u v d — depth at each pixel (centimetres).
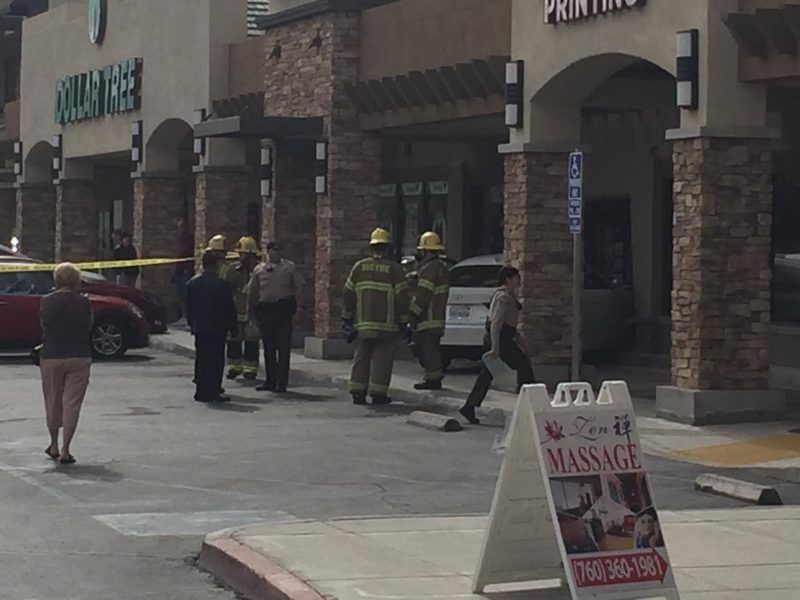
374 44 2494
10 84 4866
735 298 1731
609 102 2228
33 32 4059
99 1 3547
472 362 2483
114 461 1510
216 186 3003
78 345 1492
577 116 2042
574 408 849
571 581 820
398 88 2383
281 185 2764
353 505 1284
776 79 1677
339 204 2561
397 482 1402
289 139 2709
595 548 830
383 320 2000
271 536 1083
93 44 3622
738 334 1736
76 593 975
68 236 3862
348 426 1795
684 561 1045
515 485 882
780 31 1627
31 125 4069
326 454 1566
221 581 1013
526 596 912
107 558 1077
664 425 1728
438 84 2259
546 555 906
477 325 2247
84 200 3884
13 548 1106
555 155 2034
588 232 2623
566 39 1939
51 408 1499
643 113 2430
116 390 2177
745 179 1725
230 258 2406
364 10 2527
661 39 1770
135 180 3394
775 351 2152
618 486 845
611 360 2475
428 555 1026
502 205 2867
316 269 2616
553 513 827
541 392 846
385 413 1925
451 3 2245
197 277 2036
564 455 838
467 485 1389
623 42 1831
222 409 1958
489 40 2145
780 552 1077
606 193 2552
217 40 2997
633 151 2481
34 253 4147
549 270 2047
